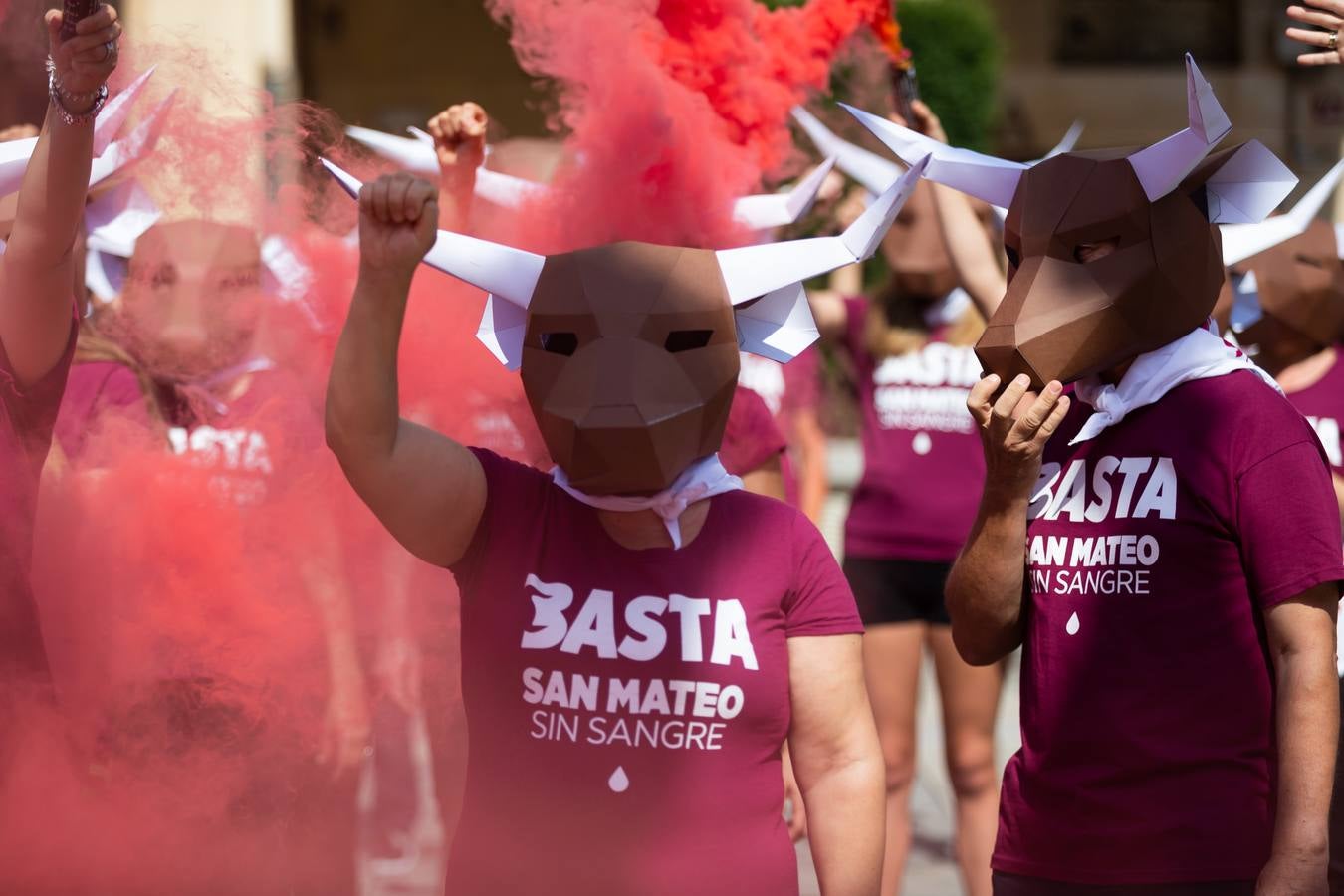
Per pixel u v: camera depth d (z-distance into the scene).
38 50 4.37
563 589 3.06
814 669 3.13
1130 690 3.27
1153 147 3.30
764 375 5.79
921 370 5.93
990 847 5.54
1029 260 3.40
